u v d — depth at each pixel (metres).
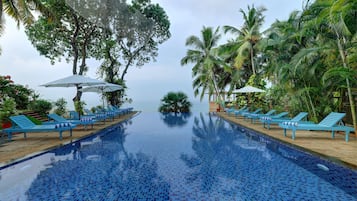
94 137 8.13
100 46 15.88
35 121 8.45
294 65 7.18
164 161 5.07
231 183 3.76
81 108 12.87
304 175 4.08
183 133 9.00
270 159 5.15
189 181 3.88
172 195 3.34
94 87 13.35
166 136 8.34
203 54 19.42
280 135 7.30
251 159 5.16
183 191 3.48
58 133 8.28
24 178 4.06
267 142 7.02
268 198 3.18
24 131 6.72
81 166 4.74
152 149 6.25
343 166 4.04
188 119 14.38
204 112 19.86
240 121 11.80
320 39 7.24
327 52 6.91
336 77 6.92
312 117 8.29
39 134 8.11
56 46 14.34
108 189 3.59
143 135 8.59
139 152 5.91
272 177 4.00
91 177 4.11
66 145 6.34
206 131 9.46
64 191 3.52
